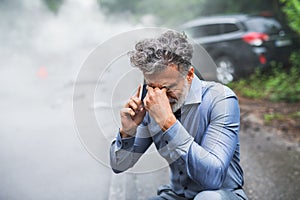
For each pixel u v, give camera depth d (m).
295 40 13.65
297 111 9.67
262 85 12.88
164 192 3.32
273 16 14.71
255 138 7.86
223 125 2.90
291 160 6.47
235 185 3.07
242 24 14.04
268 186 5.50
